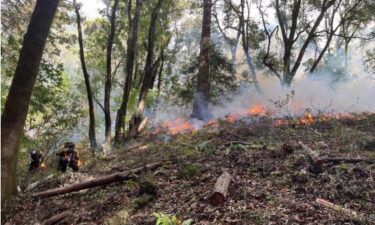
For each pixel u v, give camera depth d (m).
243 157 7.56
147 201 6.33
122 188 7.46
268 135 9.77
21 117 8.03
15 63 14.00
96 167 10.91
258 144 8.54
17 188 8.20
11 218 7.09
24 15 13.78
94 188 8.05
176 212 5.59
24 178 11.18
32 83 8.16
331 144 7.98
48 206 7.42
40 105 14.08
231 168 7.07
